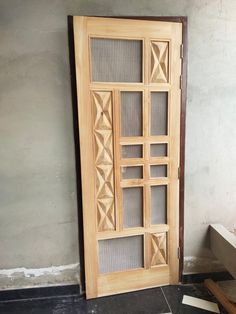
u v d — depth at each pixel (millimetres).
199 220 2281
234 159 2244
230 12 2043
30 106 1923
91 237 2062
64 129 1982
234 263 1958
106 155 2004
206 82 2098
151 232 2170
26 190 2008
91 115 1930
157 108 2059
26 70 1880
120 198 2072
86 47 1850
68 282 2172
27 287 2131
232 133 2203
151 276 2232
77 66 1852
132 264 2209
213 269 2352
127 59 1953
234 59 2107
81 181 1992
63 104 1953
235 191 2289
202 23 2020
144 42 1929
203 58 2061
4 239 2039
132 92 1994
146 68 1963
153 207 2186
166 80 2014
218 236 2158
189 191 2223
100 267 2146
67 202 2068
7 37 1824
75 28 1813
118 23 1873
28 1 1812
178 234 2234
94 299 2133
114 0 1901
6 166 1958
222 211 2301
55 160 2008
